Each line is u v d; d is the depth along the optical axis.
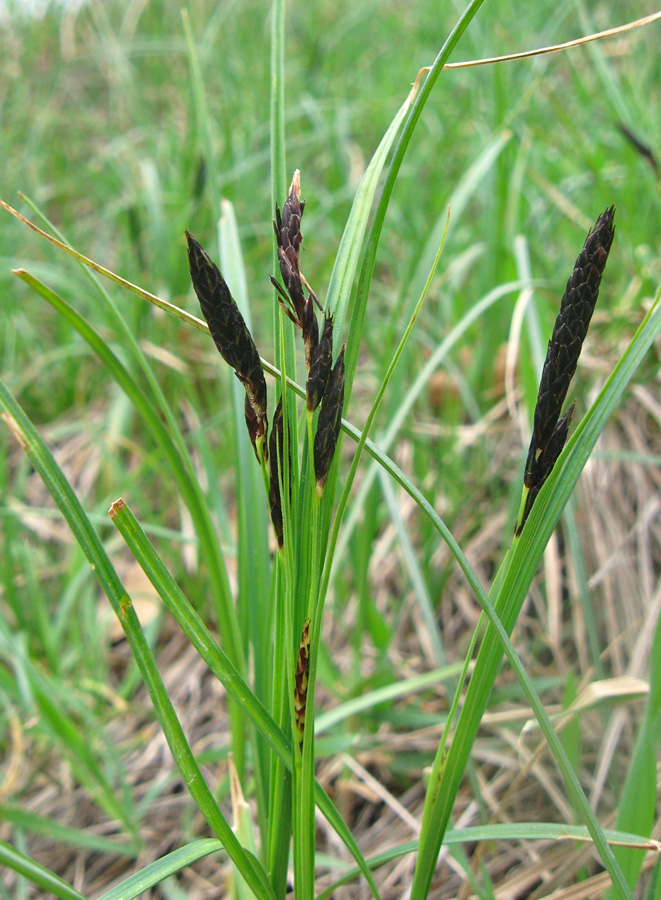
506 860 0.24
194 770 0.14
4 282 0.46
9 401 0.14
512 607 0.14
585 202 0.42
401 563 0.32
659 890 0.17
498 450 0.34
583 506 0.30
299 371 0.26
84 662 0.32
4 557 0.32
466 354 0.38
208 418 0.41
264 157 0.44
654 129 0.38
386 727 0.28
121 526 0.13
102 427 0.40
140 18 0.72
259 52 0.61
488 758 0.25
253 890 0.15
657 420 0.31
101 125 0.62
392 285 0.44
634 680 0.19
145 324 0.38
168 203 0.46
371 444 0.14
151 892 0.25
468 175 0.33
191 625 0.14
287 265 0.12
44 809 0.28
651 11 0.52
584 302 0.12
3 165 0.55
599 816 0.23
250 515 0.18
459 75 0.53
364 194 0.15
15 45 0.73
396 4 0.72
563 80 0.56
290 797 0.15
